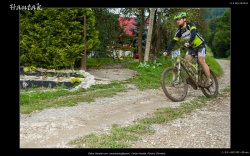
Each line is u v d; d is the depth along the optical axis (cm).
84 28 1346
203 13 2105
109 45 1945
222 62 3447
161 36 2028
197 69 788
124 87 1001
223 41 5231
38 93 854
